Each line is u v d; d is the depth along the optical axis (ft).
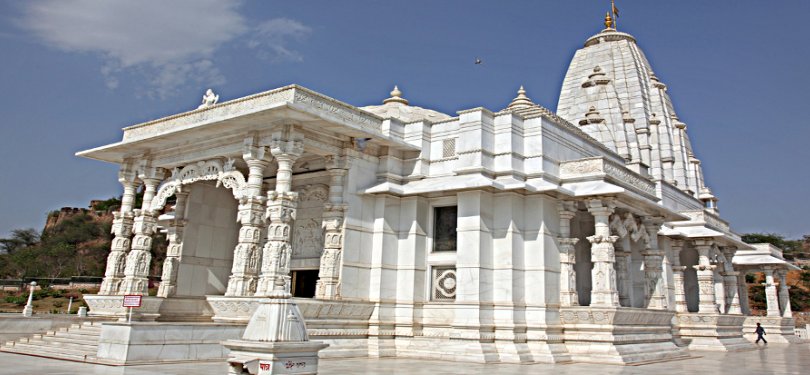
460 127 65.21
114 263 70.85
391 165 66.33
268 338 28.04
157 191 70.79
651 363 61.26
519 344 58.65
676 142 135.23
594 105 114.62
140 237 69.00
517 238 61.41
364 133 60.59
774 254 122.21
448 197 64.85
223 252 76.18
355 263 61.67
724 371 53.21
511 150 63.10
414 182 66.13
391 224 64.90
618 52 134.10
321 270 60.29
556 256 63.05
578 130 82.43
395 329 62.80
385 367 49.62
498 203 62.44
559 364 56.85
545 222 62.03
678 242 91.45
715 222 98.94
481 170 61.67
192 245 72.33
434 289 64.54
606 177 63.31
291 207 56.08
